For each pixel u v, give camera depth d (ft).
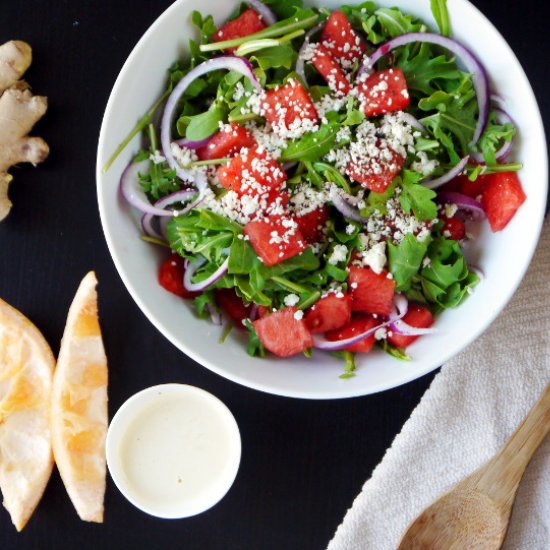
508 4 2.31
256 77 2.06
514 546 2.37
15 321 2.36
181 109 2.13
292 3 2.11
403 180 2.07
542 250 2.35
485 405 2.34
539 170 2.05
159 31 2.06
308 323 2.10
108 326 2.38
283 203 2.07
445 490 2.32
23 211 2.37
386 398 2.37
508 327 2.35
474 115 2.11
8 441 2.39
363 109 2.06
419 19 2.10
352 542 2.34
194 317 2.16
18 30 2.37
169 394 2.33
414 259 2.06
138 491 2.34
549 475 2.37
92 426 2.38
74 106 2.37
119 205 2.11
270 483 2.37
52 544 2.38
